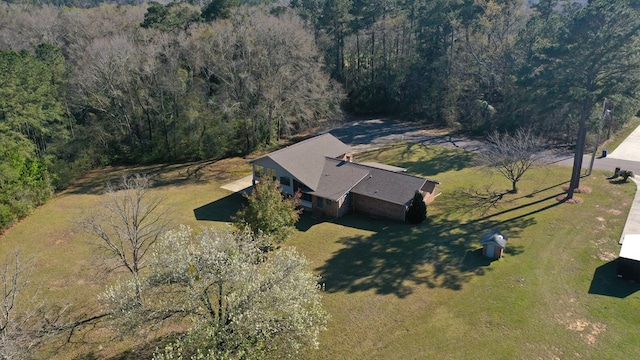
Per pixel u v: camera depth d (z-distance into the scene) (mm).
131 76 40031
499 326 16609
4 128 29828
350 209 28375
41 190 30125
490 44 50594
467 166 35312
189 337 12141
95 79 38531
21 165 29125
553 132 40594
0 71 31984
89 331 16953
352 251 22875
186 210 28438
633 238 20406
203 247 14227
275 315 13469
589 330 16172
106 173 37312
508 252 21938
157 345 15844
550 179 31531
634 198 27422
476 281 19594
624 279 19172
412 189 26797
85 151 37906
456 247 22734
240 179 34500
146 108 40312
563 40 26875
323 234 25031
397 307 18031
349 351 15695
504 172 30281
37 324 17047
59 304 18688
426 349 15633
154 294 13859
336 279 20266
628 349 15133
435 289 19141
